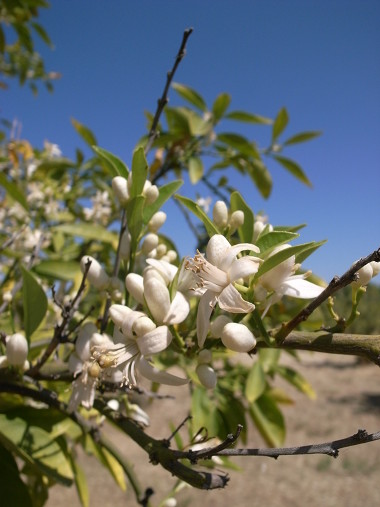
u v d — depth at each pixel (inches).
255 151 21.3
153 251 9.8
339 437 74.6
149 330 6.9
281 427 17.9
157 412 84.1
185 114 20.7
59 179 23.3
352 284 7.1
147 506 9.2
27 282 8.9
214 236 7.2
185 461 11.2
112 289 9.0
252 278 7.3
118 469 13.2
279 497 54.7
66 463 9.8
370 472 61.8
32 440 10.0
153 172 20.1
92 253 21.3
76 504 47.1
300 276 7.3
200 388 16.5
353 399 99.9
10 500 9.4
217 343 7.6
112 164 10.1
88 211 22.5
